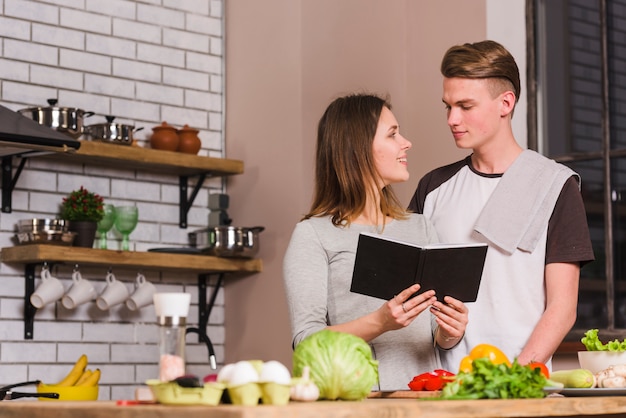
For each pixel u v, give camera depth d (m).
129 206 4.81
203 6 5.43
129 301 4.87
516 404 1.88
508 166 3.05
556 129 4.43
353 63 4.88
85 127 4.79
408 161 4.77
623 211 4.19
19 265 4.68
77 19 4.98
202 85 5.38
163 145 4.97
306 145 4.95
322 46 4.98
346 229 2.70
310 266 2.61
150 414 1.65
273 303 5.02
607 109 4.27
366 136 2.72
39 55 4.84
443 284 2.43
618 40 4.27
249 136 5.26
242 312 5.21
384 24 4.86
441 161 4.61
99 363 4.86
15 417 1.94
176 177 5.24
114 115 5.06
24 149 4.23
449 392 1.95
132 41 5.16
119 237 4.95
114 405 1.81
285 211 5.00
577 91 4.38
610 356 2.50
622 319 4.13
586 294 4.26
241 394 1.72
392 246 2.37
